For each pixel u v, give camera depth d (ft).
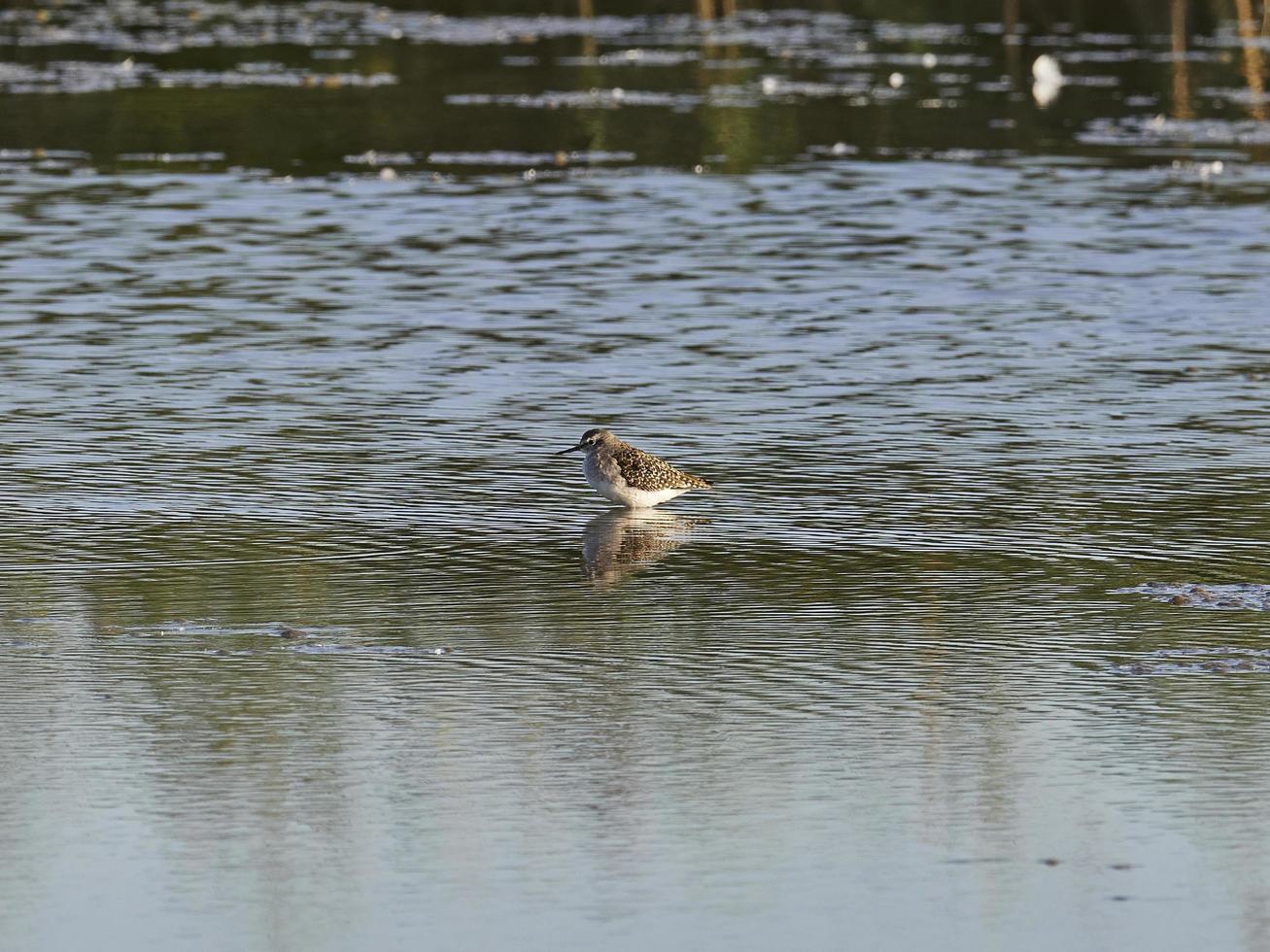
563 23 178.81
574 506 55.67
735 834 33.86
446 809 34.86
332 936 30.37
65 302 83.20
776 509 55.36
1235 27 175.11
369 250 94.38
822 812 34.76
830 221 101.09
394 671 41.75
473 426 64.54
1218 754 37.17
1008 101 138.51
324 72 148.77
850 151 120.88
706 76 148.66
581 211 103.60
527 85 143.13
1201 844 33.42
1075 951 29.94
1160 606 46.39
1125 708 39.55
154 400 67.67
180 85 142.31
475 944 30.14
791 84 145.48
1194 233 97.55
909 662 42.52
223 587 47.80
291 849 33.32
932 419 65.62
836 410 66.85
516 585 48.24
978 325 79.56
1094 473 59.00
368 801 35.19
